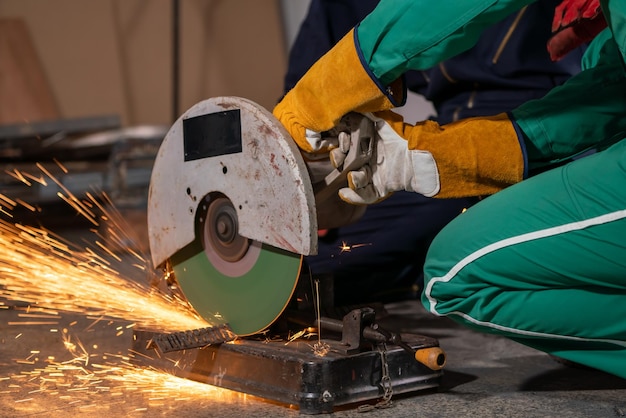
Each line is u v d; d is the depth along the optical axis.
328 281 2.62
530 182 2.27
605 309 2.26
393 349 2.39
